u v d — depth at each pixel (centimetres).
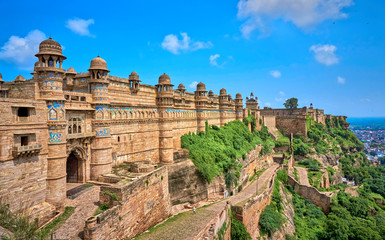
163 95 4666
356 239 4750
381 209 6762
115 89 3794
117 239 2339
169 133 4734
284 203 5644
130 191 2612
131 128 4081
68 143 2972
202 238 2750
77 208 2525
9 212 1922
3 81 3944
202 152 5288
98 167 3322
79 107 3130
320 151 9731
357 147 12700
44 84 2539
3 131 2075
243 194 5175
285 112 12525
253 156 7362
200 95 6356
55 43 2602
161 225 3128
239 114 8738
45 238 1872
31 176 2323
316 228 5216
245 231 3816
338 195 6662
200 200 4603
